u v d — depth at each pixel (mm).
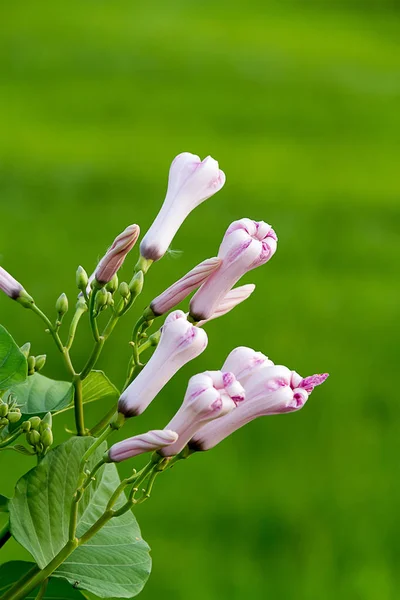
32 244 16828
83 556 2016
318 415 10195
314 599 7172
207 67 38625
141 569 2035
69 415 9125
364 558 7789
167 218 2160
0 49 40188
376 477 8977
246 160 25953
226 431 1895
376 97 35000
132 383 1866
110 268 2004
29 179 21969
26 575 1879
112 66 37719
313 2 59781
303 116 31922
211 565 7344
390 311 14008
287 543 7840
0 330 1908
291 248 17422
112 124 29703
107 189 21281
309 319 13570
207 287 2045
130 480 1865
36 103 32125
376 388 11141
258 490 8477
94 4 53406
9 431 2119
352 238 18375
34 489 1952
